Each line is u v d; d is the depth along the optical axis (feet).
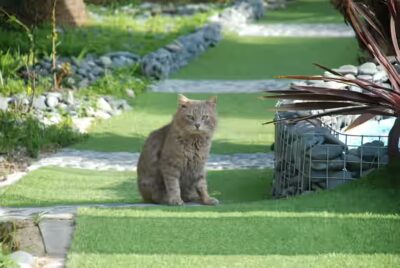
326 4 120.78
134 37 89.35
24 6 87.81
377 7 47.57
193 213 30.63
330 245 27.96
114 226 29.27
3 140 52.31
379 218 29.63
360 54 68.85
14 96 63.16
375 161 36.29
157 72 76.59
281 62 84.48
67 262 26.99
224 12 105.50
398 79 32.32
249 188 44.14
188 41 86.89
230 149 54.13
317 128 38.73
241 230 28.96
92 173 48.26
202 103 35.78
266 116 64.23
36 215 30.09
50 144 54.49
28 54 73.87
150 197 37.27
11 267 26.45
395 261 26.81
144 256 27.22
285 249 27.73
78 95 66.69
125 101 67.36
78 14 94.68
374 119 47.65
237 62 84.64
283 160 40.88
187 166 36.22
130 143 56.44
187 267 26.45
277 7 119.34
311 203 31.81
